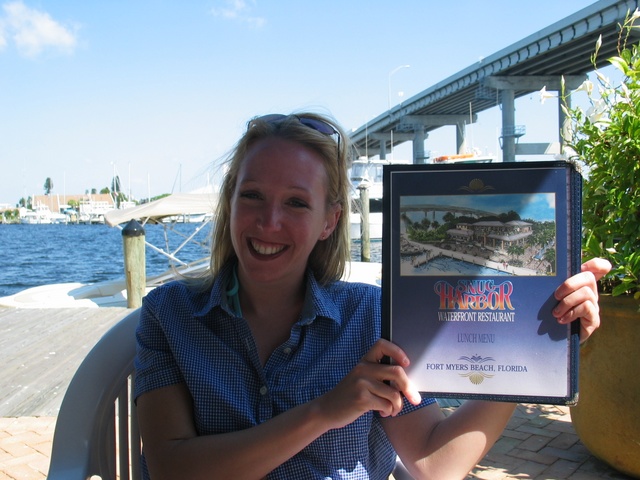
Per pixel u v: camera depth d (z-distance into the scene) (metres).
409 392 1.10
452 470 1.32
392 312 1.14
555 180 1.10
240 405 1.34
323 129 1.47
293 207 1.39
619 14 27.91
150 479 1.32
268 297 1.46
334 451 1.35
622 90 2.51
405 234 1.14
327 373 1.40
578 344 1.09
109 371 1.40
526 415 3.66
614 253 2.54
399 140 68.62
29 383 4.50
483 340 1.12
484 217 1.12
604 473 2.88
